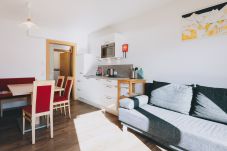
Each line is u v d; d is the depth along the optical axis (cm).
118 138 233
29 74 431
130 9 319
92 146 209
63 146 208
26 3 285
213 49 235
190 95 229
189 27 263
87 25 430
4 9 315
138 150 200
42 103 224
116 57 396
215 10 231
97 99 410
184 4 270
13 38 399
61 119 316
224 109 190
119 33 404
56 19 377
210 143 149
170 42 293
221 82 228
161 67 310
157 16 314
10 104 402
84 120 311
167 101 247
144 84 318
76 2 282
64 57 606
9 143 215
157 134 198
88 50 560
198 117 212
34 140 215
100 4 291
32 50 434
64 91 350
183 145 171
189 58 265
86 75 482
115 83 344
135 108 254
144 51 344
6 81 379
